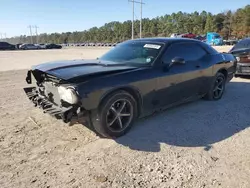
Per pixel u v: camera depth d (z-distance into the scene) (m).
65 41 149.25
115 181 2.73
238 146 3.52
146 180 2.74
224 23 91.06
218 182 2.71
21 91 6.83
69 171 2.92
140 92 3.83
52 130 4.04
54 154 3.30
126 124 3.84
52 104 3.65
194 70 4.78
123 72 3.70
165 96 4.27
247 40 9.04
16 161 3.12
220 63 5.57
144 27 112.94
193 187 2.63
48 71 3.61
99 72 3.51
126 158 3.19
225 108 5.20
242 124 4.33
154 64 4.09
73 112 3.25
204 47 5.36
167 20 112.06
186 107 5.23
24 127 4.16
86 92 3.21
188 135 3.86
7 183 2.70
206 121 4.45
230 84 7.69
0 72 10.83
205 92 5.39
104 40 129.38
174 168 2.97
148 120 4.45
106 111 3.50
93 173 2.87
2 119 4.52
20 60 18.55
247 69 8.05
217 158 3.19
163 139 3.72
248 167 2.99
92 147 3.48
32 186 2.65
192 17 106.38
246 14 79.81
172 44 4.52
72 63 4.06
